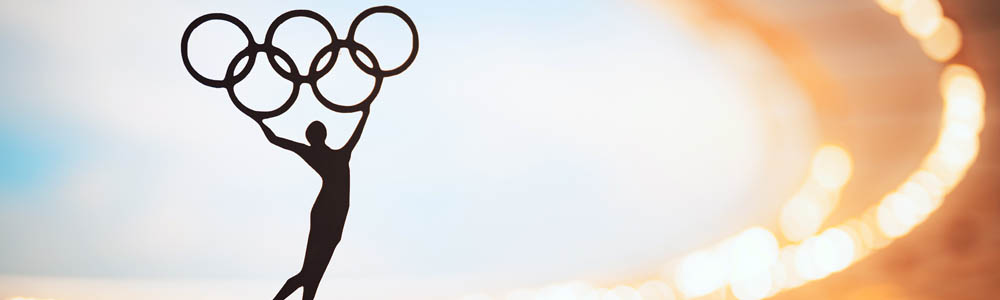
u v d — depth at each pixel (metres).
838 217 6.00
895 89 8.73
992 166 6.24
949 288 4.26
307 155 3.26
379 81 3.31
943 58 7.91
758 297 4.66
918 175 6.36
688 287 5.07
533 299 5.16
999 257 4.66
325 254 3.25
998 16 7.80
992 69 7.54
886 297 4.25
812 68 9.98
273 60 3.28
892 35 9.38
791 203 6.62
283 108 3.26
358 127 3.31
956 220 5.30
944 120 7.26
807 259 5.06
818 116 9.20
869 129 8.36
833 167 7.49
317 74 3.29
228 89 3.24
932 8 8.09
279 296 3.22
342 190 3.27
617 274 5.51
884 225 5.50
